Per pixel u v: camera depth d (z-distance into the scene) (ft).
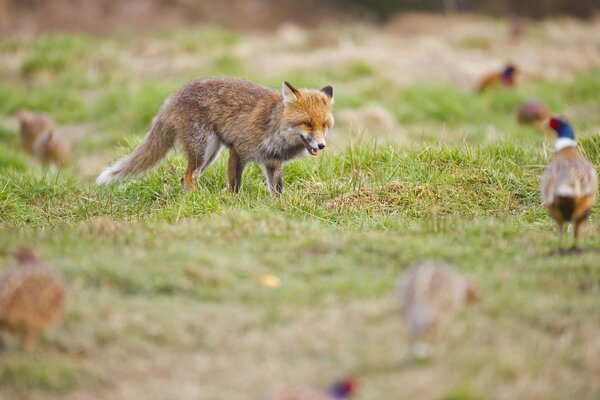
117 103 83.15
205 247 32.89
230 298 28.68
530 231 36.37
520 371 24.22
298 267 31.24
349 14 168.86
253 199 42.42
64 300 26.25
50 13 158.40
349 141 49.34
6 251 31.81
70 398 23.61
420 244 32.94
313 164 47.42
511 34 125.49
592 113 83.05
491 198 41.88
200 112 45.42
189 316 27.32
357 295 28.76
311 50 111.55
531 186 42.86
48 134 67.26
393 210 40.55
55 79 96.94
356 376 24.22
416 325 23.73
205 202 40.65
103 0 163.53
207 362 25.17
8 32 148.56
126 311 27.43
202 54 106.83
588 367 24.62
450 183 43.04
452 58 107.65
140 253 31.65
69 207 43.04
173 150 48.26
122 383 24.23
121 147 55.16
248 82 46.44
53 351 25.64
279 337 26.30
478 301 27.66
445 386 23.59
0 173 52.19
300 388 22.21
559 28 135.13
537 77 102.89
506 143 48.32
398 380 24.03
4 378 24.13
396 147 49.06
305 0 171.12
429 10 164.66
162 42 113.80
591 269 30.37
